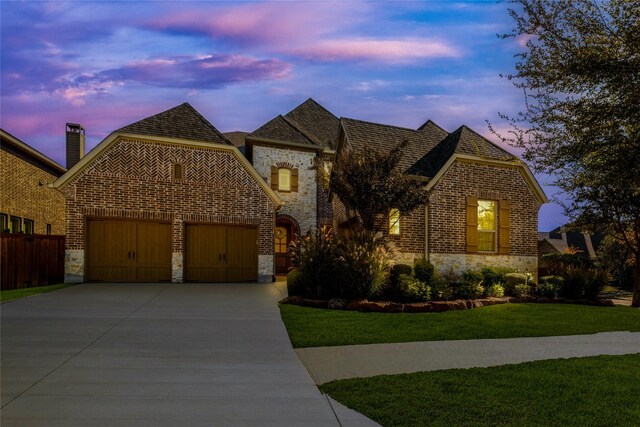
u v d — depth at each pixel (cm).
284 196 2284
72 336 806
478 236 1745
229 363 663
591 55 684
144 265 1677
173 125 1772
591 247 4081
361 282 1235
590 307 1323
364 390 545
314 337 848
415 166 1723
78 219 1595
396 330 923
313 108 2741
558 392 545
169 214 1698
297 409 482
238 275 1797
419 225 1619
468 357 724
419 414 469
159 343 772
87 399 498
